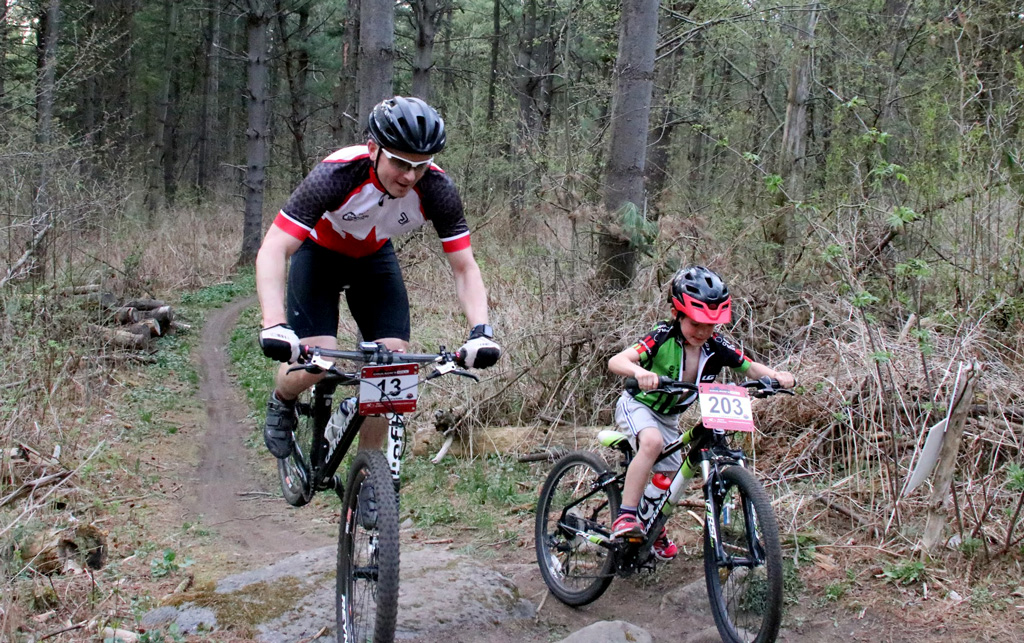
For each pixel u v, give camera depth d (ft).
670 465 13.02
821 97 34.86
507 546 16.31
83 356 25.21
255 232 61.26
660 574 14.33
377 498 10.08
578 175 24.11
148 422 24.57
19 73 45.96
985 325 17.88
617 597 13.96
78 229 31.94
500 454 20.72
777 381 11.93
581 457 13.97
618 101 23.09
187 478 21.09
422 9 53.16
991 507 14.48
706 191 36.24
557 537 14.26
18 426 18.90
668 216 22.77
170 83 96.02
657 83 42.24
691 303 11.76
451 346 25.40
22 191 28.12
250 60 61.31
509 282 26.30
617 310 21.80
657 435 12.44
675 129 47.44
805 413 18.02
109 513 17.78
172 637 11.92
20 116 36.27
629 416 12.79
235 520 18.53
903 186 21.86
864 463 16.47
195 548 16.46
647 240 22.35
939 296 19.42
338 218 11.39
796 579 13.37
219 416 26.99
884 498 15.20
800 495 16.12
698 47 45.11
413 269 34.09
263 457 23.16
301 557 14.43
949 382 16.24
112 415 24.26
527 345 23.04
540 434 21.12
